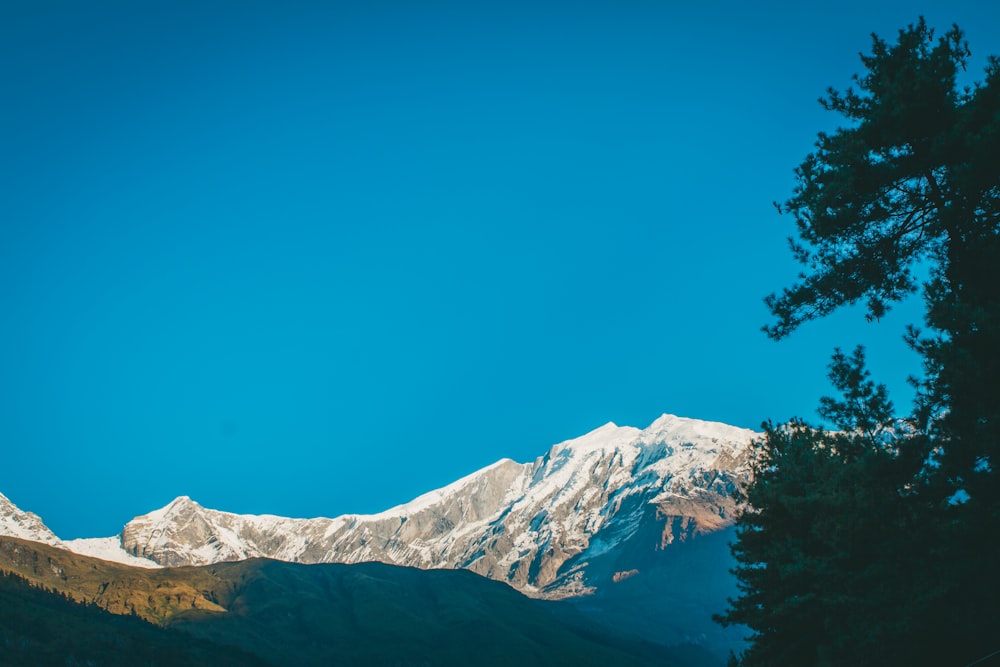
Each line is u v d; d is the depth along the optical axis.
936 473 33.22
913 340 34.31
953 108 35.88
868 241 38.91
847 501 36.28
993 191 34.34
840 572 37.19
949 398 33.91
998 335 30.47
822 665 37.03
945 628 31.59
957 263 34.69
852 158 37.22
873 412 37.06
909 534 34.12
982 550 31.67
